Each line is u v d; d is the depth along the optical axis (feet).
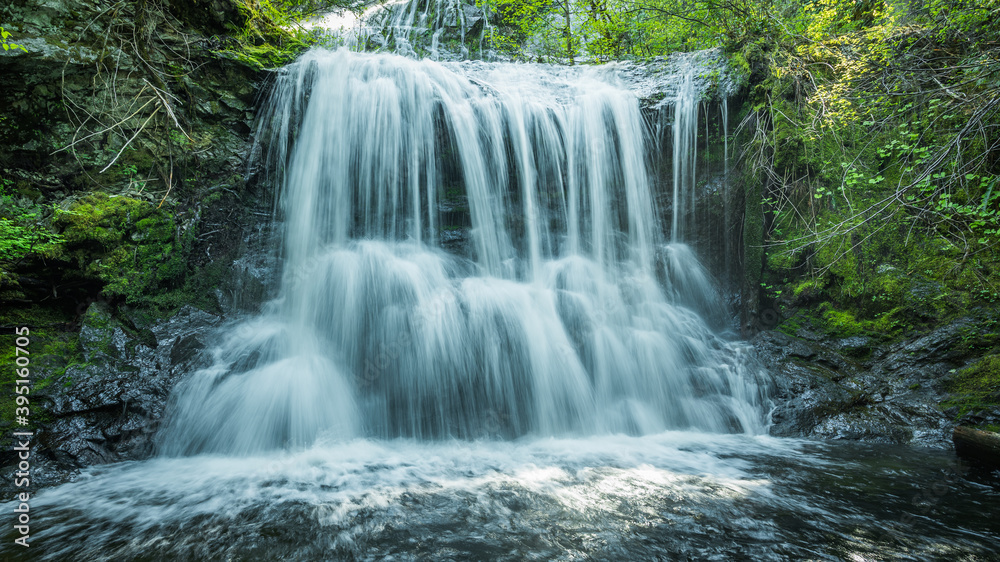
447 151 24.25
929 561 8.50
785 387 18.71
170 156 20.74
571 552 8.93
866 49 21.45
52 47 17.89
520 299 21.31
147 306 18.98
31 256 16.79
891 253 21.31
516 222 24.86
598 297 23.61
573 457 14.85
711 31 29.37
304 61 23.43
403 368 18.51
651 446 16.12
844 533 9.56
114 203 18.67
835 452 15.29
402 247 23.57
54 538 9.63
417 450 15.72
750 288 24.30
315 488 12.29
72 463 13.71
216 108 22.25
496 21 40.11
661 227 25.90
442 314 19.60
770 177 24.20
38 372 15.37
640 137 25.49
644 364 20.30
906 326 20.22
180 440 15.31
